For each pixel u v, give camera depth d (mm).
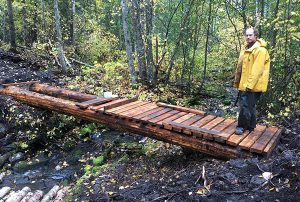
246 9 9352
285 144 5824
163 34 12438
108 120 6699
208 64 13680
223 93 11719
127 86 11109
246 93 5473
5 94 8758
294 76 8000
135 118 6242
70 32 21344
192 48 13242
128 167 6285
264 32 8758
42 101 7895
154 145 7195
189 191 4559
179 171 5465
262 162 4844
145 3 11297
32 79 11008
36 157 7820
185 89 11555
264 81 5180
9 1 13688
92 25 20406
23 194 6105
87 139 8266
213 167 5125
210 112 9484
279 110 7918
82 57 16750
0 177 6957
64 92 8578
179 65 12219
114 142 7715
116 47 19766
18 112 8711
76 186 5871
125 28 10844
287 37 7559
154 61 12703
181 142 5785
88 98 8047
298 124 6875
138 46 11523
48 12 20250
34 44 15320
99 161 6957
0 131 8234
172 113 6742
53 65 13203
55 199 5883
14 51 13648
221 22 13359
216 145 5410
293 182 4285
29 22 21062
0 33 23594
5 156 7625
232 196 4254
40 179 6887
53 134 8406
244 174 4656
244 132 5688
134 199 4773
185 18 10820
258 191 4258
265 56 5102
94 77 12000
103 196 5109
